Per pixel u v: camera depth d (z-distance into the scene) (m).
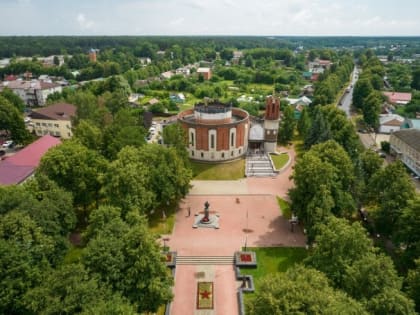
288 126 106.62
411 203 45.66
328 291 30.34
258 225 61.66
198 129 87.38
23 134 99.94
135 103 159.00
